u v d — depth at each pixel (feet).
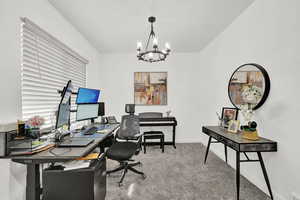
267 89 5.98
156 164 8.87
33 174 4.23
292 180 5.02
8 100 4.74
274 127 5.72
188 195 6.00
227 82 9.02
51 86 7.23
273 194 5.69
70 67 8.89
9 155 3.92
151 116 12.91
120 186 6.59
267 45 6.04
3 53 4.58
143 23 8.50
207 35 10.11
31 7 5.60
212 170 8.10
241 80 7.48
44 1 6.31
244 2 6.78
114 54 13.60
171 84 13.65
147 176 7.46
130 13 7.54
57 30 7.22
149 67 13.64
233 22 8.36
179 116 13.65
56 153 4.11
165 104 13.58
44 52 6.66
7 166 4.49
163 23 8.53
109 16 7.77
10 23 4.79
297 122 4.87
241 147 5.52
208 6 7.02
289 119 5.13
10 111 4.80
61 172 4.23
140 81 13.64
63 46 7.83
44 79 6.68
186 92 13.69
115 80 13.65
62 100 5.24
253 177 6.76
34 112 6.16
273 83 5.76
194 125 13.65
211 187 6.53
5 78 4.65
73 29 8.76
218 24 8.68
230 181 7.00
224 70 9.35
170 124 12.25
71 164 4.52
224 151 9.39
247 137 6.03
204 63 12.46
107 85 13.61
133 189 6.38
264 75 6.02
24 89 5.64
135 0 6.56
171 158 9.83
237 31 8.01
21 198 4.99
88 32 9.51
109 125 9.27
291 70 5.06
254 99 6.33
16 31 5.00
